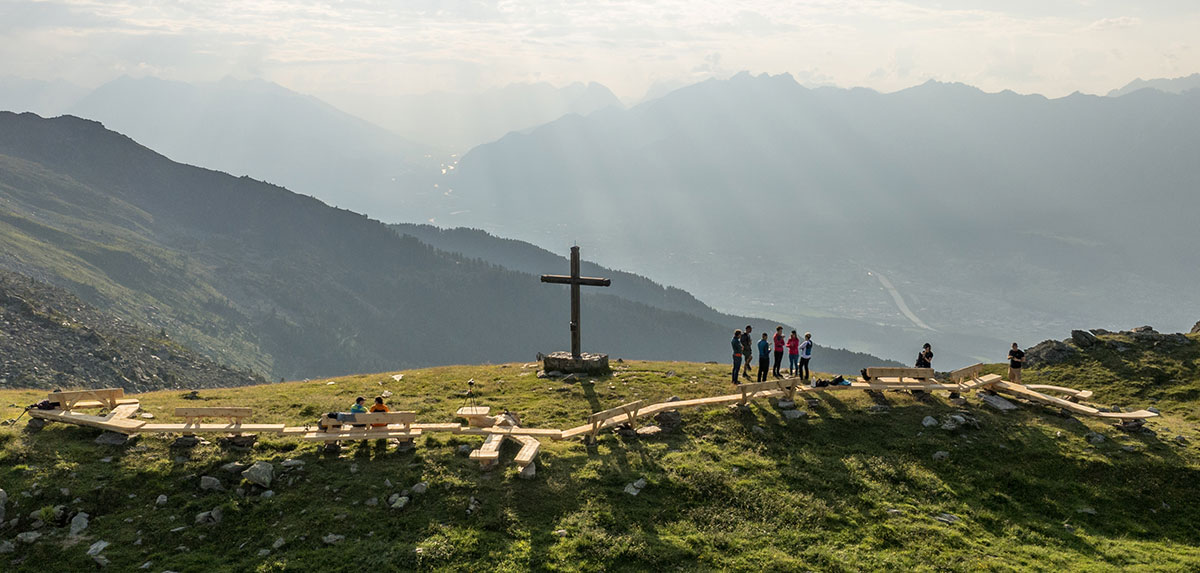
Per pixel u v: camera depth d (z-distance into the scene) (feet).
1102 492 73.10
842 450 80.33
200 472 69.00
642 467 73.56
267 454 73.26
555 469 72.28
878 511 67.26
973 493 72.33
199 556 57.06
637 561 57.57
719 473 72.54
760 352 105.70
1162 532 66.95
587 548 58.85
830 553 59.72
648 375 118.83
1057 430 86.74
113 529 60.34
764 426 86.28
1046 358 130.00
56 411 80.18
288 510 63.72
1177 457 78.89
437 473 69.67
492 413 95.04
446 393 108.17
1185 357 118.21
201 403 97.91
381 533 60.49
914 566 58.13
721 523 64.49
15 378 205.16
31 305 261.85
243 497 65.57
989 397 97.66
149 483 66.59
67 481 65.67
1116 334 134.31
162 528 60.49
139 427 75.72
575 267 123.03
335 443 75.05
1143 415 90.27
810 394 99.35
